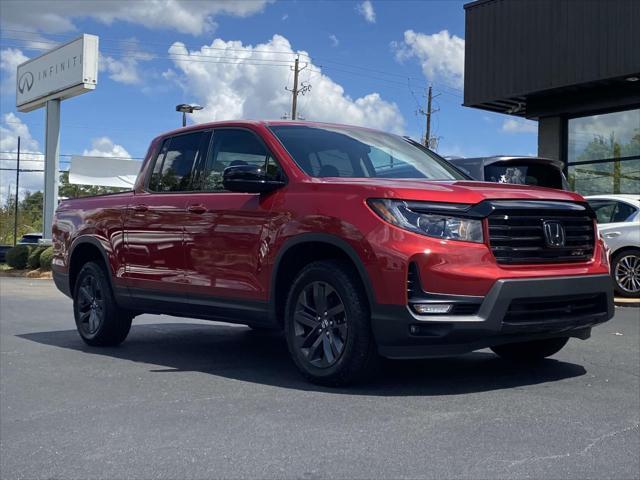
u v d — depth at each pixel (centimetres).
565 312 507
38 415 462
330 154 581
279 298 547
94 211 736
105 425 434
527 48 1561
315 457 364
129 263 680
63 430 427
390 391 499
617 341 731
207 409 462
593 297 529
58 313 1105
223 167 619
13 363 641
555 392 497
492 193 495
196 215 607
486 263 471
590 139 1619
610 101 1517
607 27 1423
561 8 1498
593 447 377
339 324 501
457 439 390
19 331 871
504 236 482
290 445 384
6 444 404
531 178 941
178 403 481
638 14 1373
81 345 748
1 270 2495
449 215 475
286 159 562
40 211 6956
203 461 364
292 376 562
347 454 368
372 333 486
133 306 686
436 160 655
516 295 471
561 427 412
